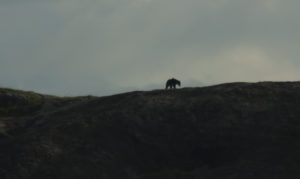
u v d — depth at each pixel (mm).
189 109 105500
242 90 109188
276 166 87438
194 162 96688
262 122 99250
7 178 93875
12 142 105500
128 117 105688
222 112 103250
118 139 101750
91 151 99125
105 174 94438
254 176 86125
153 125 103500
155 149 99562
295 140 93188
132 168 96625
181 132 101312
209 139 98625
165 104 108312
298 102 102750
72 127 105938
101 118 107375
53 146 100625
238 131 98500
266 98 105812
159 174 92250
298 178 83625
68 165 95875
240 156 93750
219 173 89812
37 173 94688
